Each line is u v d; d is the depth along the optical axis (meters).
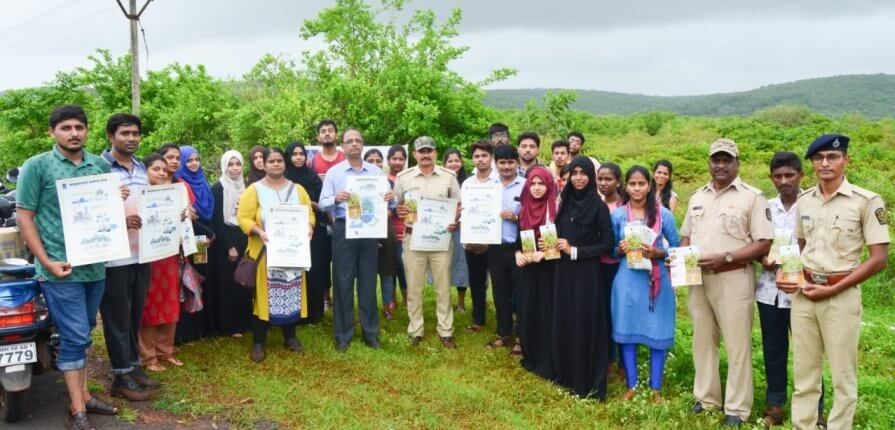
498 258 6.19
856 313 3.97
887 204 15.24
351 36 11.75
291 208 5.61
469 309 7.82
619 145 30.70
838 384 4.03
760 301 4.66
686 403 4.85
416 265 6.31
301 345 6.07
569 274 5.26
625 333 5.00
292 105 10.34
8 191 7.28
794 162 4.64
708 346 4.73
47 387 5.06
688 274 4.46
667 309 4.97
